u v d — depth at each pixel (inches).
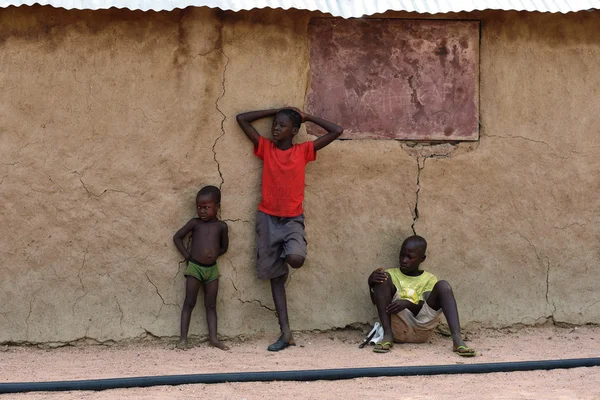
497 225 267.9
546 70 268.7
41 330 251.6
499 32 266.4
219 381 213.0
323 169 260.1
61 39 249.9
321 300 261.7
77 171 251.3
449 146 265.9
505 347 253.9
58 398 199.0
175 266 255.4
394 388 208.7
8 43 248.7
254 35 256.2
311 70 259.6
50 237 251.3
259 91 257.1
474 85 265.9
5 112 248.8
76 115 250.8
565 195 270.2
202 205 249.8
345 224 261.9
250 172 257.3
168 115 253.4
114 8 250.2
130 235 253.4
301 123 256.5
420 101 263.9
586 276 272.5
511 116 267.6
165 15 252.5
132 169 252.8
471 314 267.0
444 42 264.2
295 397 199.9
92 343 253.3
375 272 251.1
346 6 244.5
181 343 251.3
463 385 211.3
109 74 251.3
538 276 270.4
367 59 261.7
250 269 258.4
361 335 263.4
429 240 265.1
